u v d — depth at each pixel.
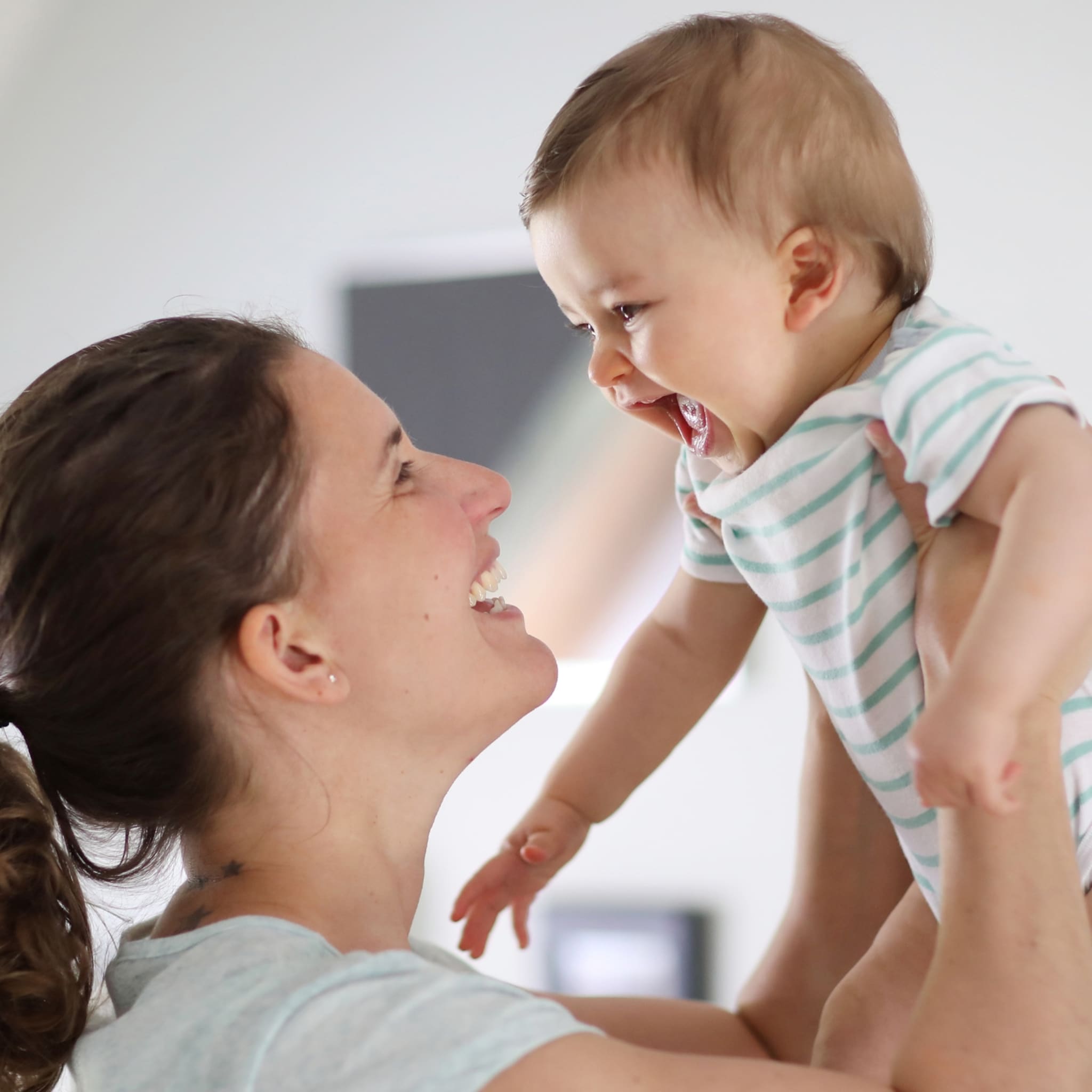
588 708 2.15
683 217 0.89
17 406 0.83
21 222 2.40
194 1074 0.65
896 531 0.83
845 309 0.90
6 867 0.79
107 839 0.91
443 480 0.92
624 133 0.91
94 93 2.38
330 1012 0.66
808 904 1.08
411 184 2.25
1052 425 0.72
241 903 0.79
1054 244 1.96
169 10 2.35
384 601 0.82
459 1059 0.62
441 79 2.24
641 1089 0.62
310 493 0.80
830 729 1.09
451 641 0.84
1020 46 1.97
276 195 2.30
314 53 2.29
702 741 2.14
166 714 0.79
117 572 0.76
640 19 2.15
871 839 1.06
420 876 0.88
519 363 2.17
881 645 0.84
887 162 0.91
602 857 2.17
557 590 2.13
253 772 0.80
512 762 2.19
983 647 0.66
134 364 0.80
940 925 0.70
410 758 0.85
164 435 0.77
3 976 0.78
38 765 0.84
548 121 2.19
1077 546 0.66
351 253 2.23
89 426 0.78
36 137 2.40
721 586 1.11
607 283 0.92
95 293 2.38
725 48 0.93
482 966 2.19
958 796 0.65
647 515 2.11
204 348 0.82
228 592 0.77
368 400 0.86
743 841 2.12
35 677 0.80
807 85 0.90
